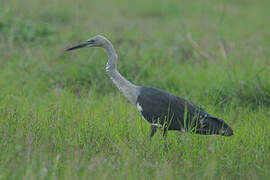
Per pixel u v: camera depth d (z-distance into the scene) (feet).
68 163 33.30
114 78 44.70
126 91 44.06
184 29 86.79
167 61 69.87
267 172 34.22
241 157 37.65
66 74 60.39
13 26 77.15
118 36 80.18
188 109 41.47
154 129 42.29
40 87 57.98
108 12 110.73
